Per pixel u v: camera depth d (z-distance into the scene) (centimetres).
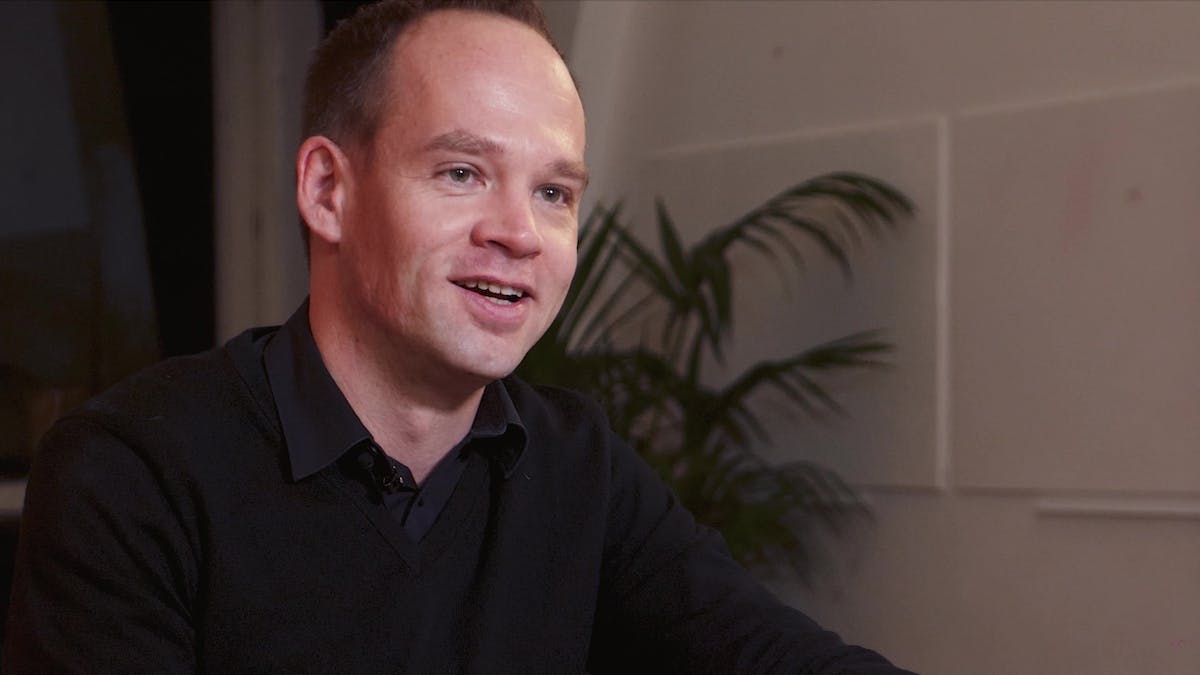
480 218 107
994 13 282
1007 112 277
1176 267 255
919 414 285
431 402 112
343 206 112
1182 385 253
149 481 104
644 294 324
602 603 129
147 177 318
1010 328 274
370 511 109
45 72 302
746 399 313
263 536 106
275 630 104
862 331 295
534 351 258
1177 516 251
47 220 300
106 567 101
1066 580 265
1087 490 263
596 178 334
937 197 285
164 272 320
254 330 121
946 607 280
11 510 275
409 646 109
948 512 282
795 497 287
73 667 98
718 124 321
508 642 116
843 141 299
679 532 131
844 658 117
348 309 112
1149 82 262
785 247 302
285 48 330
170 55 325
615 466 131
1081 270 266
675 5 331
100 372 305
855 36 302
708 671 121
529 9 113
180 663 102
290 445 108
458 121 106
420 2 112
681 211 323
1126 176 262
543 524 122
